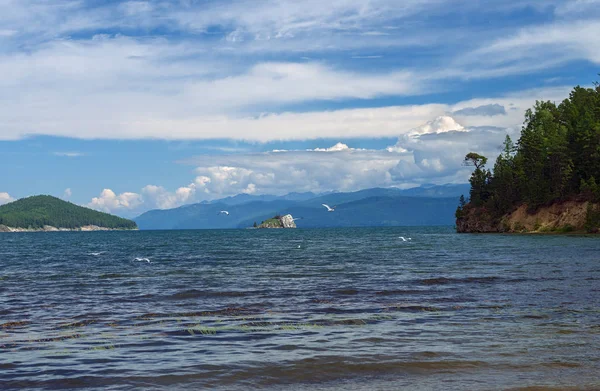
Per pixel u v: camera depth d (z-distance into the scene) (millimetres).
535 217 153375
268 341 19281
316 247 106750
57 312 26859
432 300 28766
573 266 49281
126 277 45875
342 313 25016
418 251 83312
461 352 17359
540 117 193625
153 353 17734
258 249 101812
